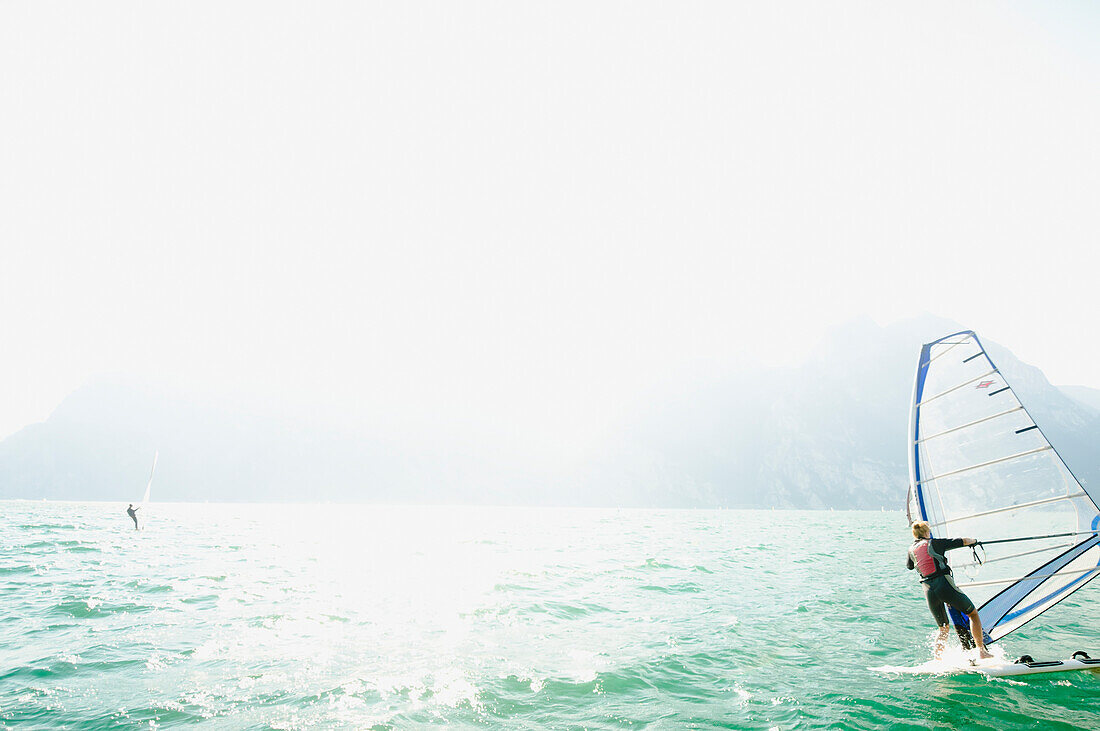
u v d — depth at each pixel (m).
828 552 25.56
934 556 8.12
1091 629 9.84
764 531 45.59
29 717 5.95
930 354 10.13
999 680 7.22
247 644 8.88
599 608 12.02
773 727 5.77
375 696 6.62
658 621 10.77
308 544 27.23
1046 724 5.77
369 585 14.63
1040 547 8.21
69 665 7.75
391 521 59.44
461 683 7.09
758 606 12.27
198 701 6.43
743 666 7.91
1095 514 7.66
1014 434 8.61
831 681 7.25
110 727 5.70
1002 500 8.68
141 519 49.72
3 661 7.92
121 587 13.99
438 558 21.28
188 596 12.88
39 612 11.12
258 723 5.81
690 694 6.78
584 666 7.86
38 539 26.64
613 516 90.00
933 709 6.20
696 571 18.12
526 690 6.89
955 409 9.55
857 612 11.62
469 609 11.66
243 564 18.91
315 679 7.23
